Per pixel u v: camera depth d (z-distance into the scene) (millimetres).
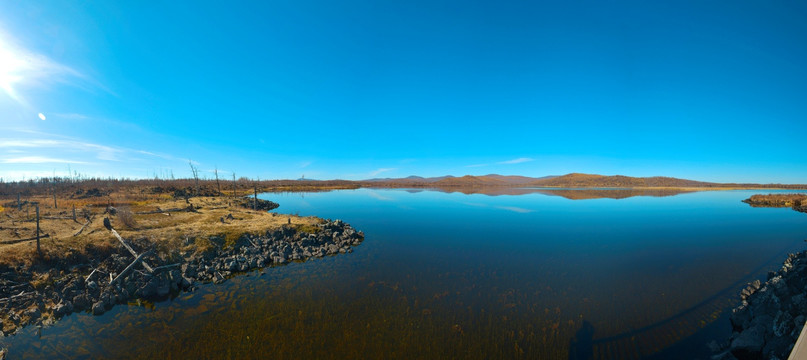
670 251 29531
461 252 29094
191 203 51781
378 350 12969
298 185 172500
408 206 71875
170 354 12859
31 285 17703
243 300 18062
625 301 17797
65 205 43688
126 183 94625
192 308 17031
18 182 77562
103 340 13930
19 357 12688
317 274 22719
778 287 14383
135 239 24484
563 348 13188
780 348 11391
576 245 31922
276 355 12641
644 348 13195
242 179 158625
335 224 37469
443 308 16922
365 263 25531
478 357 12547
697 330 14570
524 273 22938
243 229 31188
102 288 18500
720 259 26625
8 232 24406
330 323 15258
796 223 47719
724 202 87750
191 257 24453
